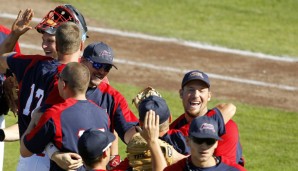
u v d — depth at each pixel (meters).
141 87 38.25
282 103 37.50
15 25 21.17
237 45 45.34
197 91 20.42
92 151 16.73
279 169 29.59
